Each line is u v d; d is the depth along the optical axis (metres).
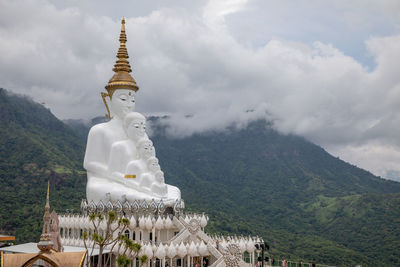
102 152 59.00
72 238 53.00
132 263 49.69
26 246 50.00
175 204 55.22
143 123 58.75
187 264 51.59
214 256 53.22
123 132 59.59
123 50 62.72
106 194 54.88
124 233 52.47
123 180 56.09
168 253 48.88
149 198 53.72
